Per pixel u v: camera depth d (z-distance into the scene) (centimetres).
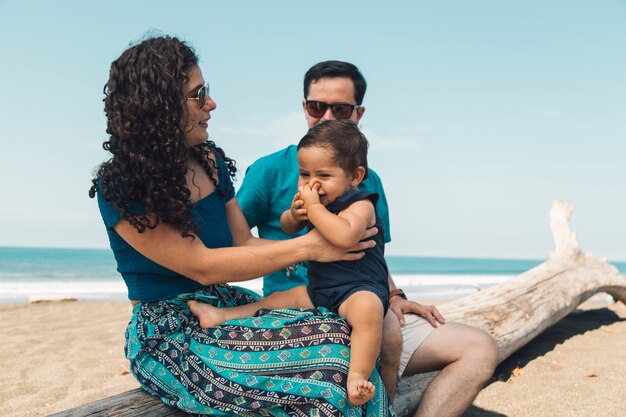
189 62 255
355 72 409
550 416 400
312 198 276
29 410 450
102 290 1972
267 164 383
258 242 317
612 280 718
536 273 661
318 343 243
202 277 263
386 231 419
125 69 246
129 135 239
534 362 545
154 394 262
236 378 238
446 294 1908
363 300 252
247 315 268
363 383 228
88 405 254
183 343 250
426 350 322
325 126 288
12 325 830
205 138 273
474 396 312
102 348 668
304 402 233
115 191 246
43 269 4381
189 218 252
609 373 499
